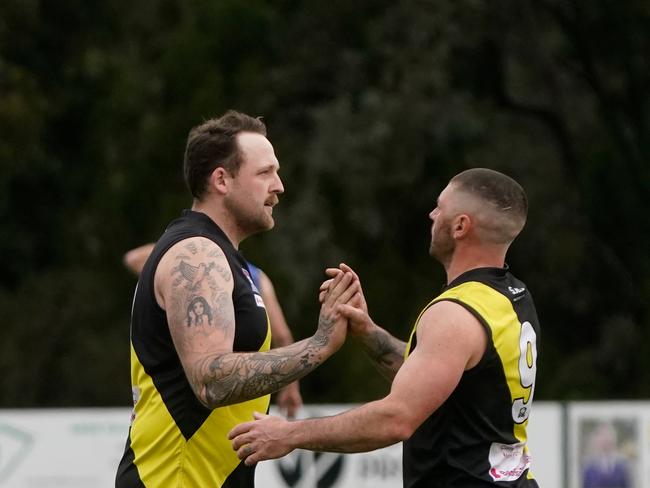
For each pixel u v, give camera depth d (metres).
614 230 65.38
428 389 15.08
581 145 67.94
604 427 33.88
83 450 32.84
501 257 16.36
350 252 58.78
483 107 64.19
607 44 65.50
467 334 15.28
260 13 61.22
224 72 61.81
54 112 69.25
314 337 16.12
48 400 63.59
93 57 66.81
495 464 15.61
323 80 62.25
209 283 15.69
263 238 57.59
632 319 64.75
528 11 64.75
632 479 33.72
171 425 15.99
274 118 62.19
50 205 71.88
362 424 15.10
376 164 57.78
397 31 59.38
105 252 63.78
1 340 64.12
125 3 68.56
